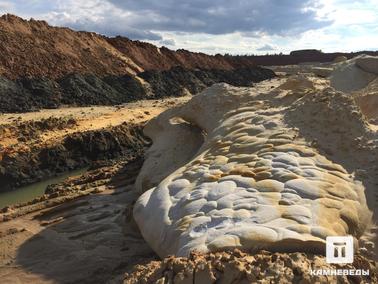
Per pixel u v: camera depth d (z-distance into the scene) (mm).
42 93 29641
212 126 12242
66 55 35969
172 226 7047
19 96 28250
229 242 5867
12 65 31172
